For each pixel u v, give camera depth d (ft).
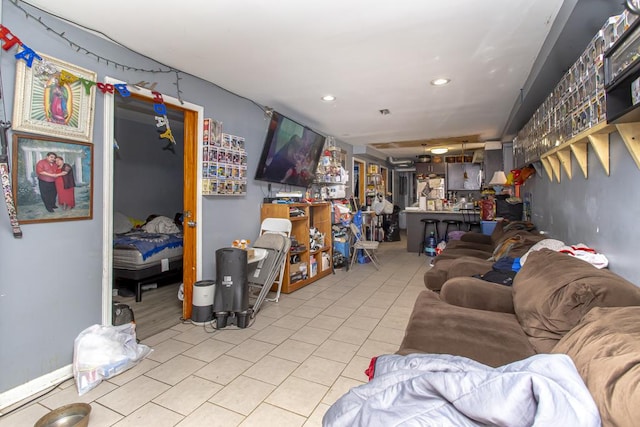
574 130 7.21
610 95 4.91
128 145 17.54
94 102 7.36
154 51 8.29
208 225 10.69
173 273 13.79
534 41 7.76
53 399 6.31
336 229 18.39
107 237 7.73
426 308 6.41
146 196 18.43
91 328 7.32
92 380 6.67
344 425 3.29
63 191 6.85
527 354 4.86
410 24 7.01
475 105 13.24
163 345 8.59
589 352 3.40
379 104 13.08
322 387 6.72
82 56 7.18
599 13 5.85
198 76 10.05
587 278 4.89
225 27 7.14
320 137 16.03
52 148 6.64
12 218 6.02
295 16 6.70
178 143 19.80
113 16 6.68
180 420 5.72
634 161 5.25
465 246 14.60
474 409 2.74
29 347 6.40
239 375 7.16
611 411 2.61
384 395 3.30
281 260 11.85
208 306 10.05
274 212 13.01
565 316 4.78
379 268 18.02
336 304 11.91
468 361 3.62
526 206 15.99
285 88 11.13
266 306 11.69
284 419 5.74
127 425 5.57
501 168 21.29
